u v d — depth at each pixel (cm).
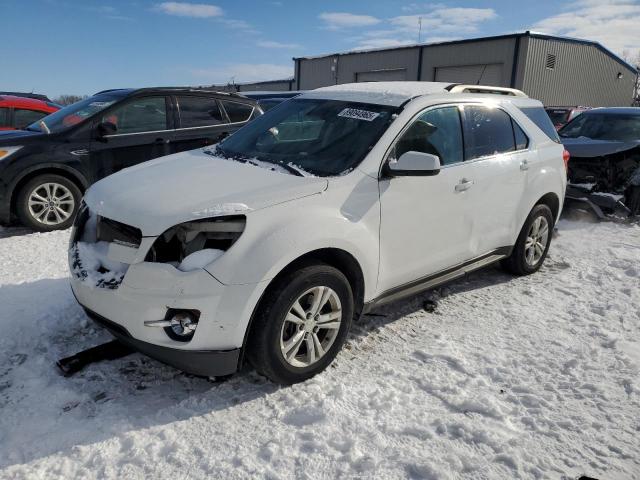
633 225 737
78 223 333
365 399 298
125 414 280
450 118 405
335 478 239
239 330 279
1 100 940
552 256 591
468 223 412
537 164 485
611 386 323
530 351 364
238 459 249
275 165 353
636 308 443
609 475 248
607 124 848
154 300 270
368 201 332
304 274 295
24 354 337
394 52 3033
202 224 277
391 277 359
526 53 2444
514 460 254
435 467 245
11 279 454
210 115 734
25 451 250
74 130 630
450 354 352
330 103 411
